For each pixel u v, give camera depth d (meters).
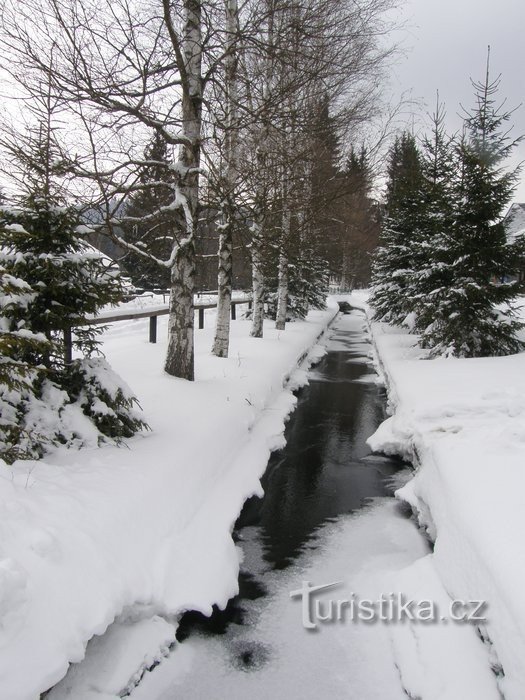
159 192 8.66
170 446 5.21
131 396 5.02
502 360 10.41
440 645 3.42
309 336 17.56
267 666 3.52
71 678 2.98
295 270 20.94
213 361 9.92
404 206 17.98
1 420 3.97
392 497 6.29
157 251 8.32
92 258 4.82
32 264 4.55
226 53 6.54
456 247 11.30
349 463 7.40
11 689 2.24
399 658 3.51
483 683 3.02
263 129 8.14
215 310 20.25
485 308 11.42
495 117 12.74
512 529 3.58
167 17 5.64
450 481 4.72
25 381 4.01
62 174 5.43
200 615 4.00
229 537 4.78
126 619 3.41
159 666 3.41
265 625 3.93
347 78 8.92
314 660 3.57
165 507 4.27
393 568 4.68
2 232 4.21
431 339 12.38
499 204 10.95
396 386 9.42
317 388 12.36
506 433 5.58
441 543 4.32
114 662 3.19
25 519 3.08
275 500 6.18
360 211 19.72
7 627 2.43
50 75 5.02
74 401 4.87
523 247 10.95
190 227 6.80
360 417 9.81
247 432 7.22
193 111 6.97
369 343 21.50
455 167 12.36
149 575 3.59
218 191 7.42
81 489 3.81
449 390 8.03
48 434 4.31
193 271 7.71
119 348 10.23
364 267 51.00
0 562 2.57
